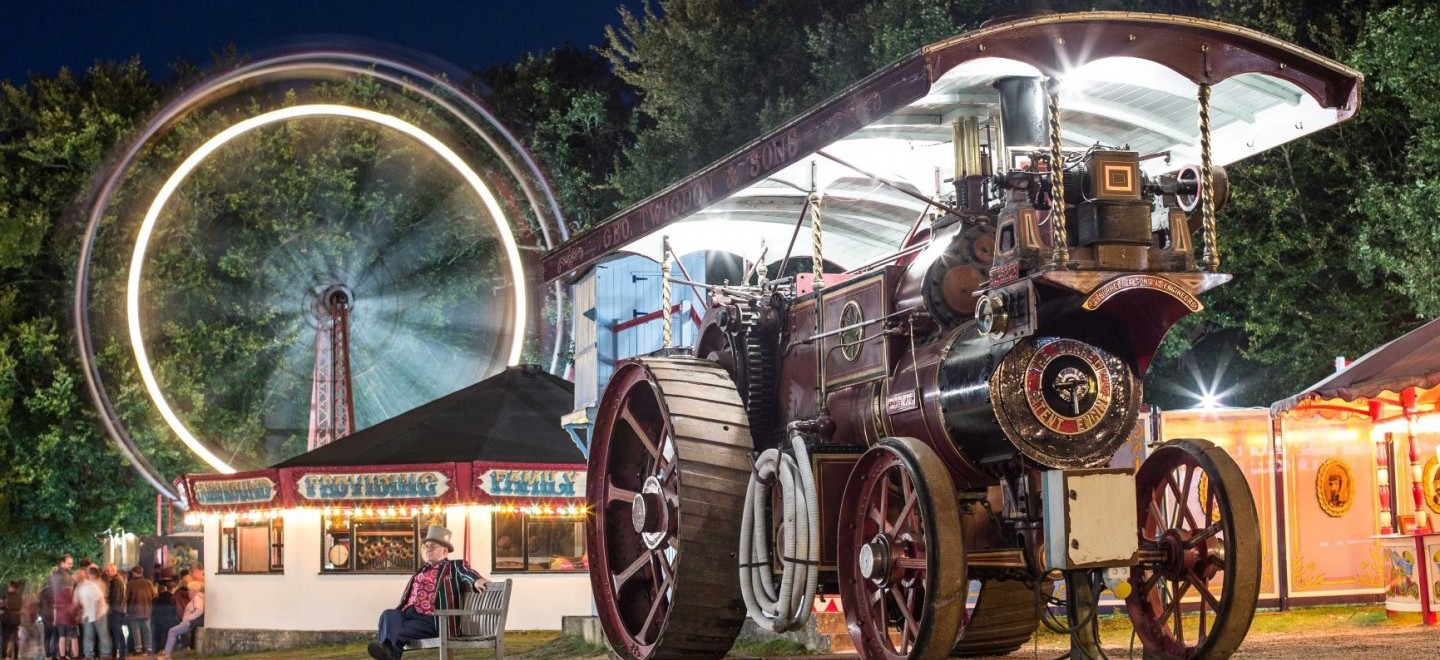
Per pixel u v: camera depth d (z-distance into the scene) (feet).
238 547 76.84
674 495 30.68
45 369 130.72
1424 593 39.99
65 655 69.67
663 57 107.45
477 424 75.31
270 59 88.12
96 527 130.52
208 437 131.54
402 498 71.05
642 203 33.12
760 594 28.22
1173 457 26.27
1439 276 61.67
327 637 72.64
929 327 26.86
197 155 82.23
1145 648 26.61
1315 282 72.02
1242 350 76.59
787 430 30.14
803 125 27.20
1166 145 31.27
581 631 49.65
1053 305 24.20
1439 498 47.42
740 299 33.27
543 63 155.02
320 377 83.25
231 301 136.05
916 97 24.40
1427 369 40.60
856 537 26.27
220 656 71.87
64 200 138.62
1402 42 61.87
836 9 101.40
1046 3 82.07
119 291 132.77
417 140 85.15
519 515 72.43
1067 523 23.31
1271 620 43.32
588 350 66.54
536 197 95.09
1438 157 62.39
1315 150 70.85
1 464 125.70
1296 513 47.62
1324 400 42.34
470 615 37.63
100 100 142.00
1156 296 24.30
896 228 37.65
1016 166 27.53
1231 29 25.50
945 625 23.26
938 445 25.67
